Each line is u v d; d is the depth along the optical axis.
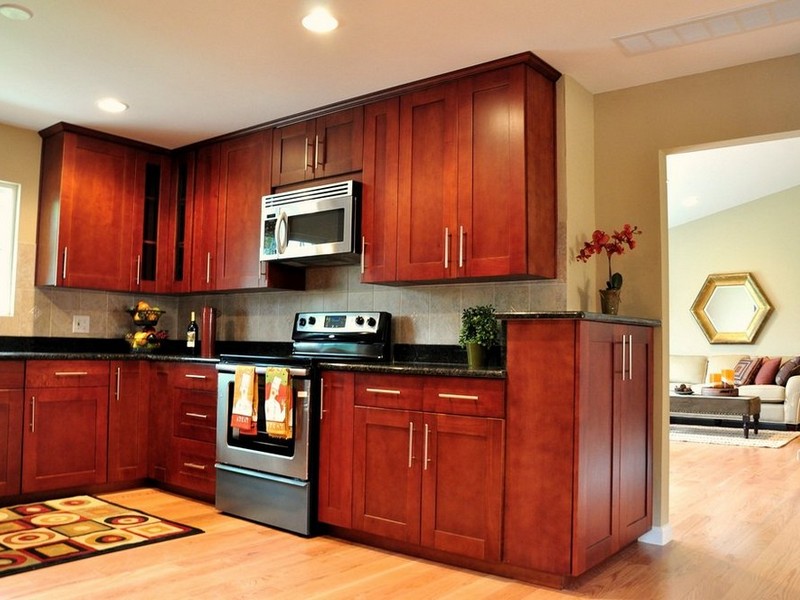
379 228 3.50
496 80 3.13
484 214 3.13
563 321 2.59
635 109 3.42
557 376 2.59
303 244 3.76
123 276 4.38
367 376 3.10
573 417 2.55
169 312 4.96
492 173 3.12
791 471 5.17
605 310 3.24
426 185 3.33
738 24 2.74
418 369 2.90
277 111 3.84
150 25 2.80
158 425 4.11
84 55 3.10
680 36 2.86
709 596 2.55
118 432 4.04
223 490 3.60
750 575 2.79
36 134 4.26
